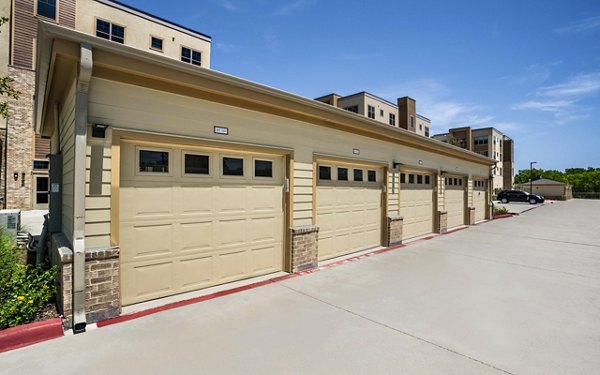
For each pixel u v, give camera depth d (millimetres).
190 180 5281
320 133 7340
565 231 13547
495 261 7934
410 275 6586
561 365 3303
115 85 4383
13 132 18109
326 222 7746
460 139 44531
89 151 4156
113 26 18922
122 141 4586
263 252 6352
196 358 3359
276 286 5742
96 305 4141
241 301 4980
